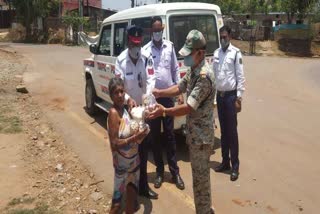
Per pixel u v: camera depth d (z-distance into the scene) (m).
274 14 44.28
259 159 6.60
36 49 31.06
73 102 10.87
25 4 42.69
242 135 7.95
